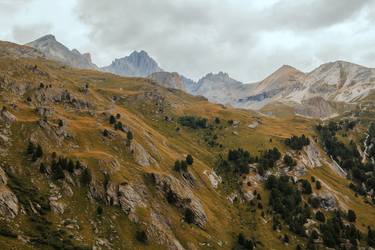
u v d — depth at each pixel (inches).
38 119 6190.9
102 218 5078.7
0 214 4256.9
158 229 5428.2
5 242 3882.9
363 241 7785.4
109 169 5767.7
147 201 5831.7
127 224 5241.1
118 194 5531.5
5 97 6707.7
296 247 7096.5
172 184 6427.2
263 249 6633.9
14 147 5378.9
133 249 4904.0
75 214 4889.3
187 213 6151.6
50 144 5762.8
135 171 6254.9
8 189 4591.5
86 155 5841.5
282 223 7647.6
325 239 7460.6
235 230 6840.6
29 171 5098.4
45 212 4645.7
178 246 5423.2
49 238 4288.9
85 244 4495.6
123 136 6924.2
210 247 5876.0
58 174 5231.3
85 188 5334.6
